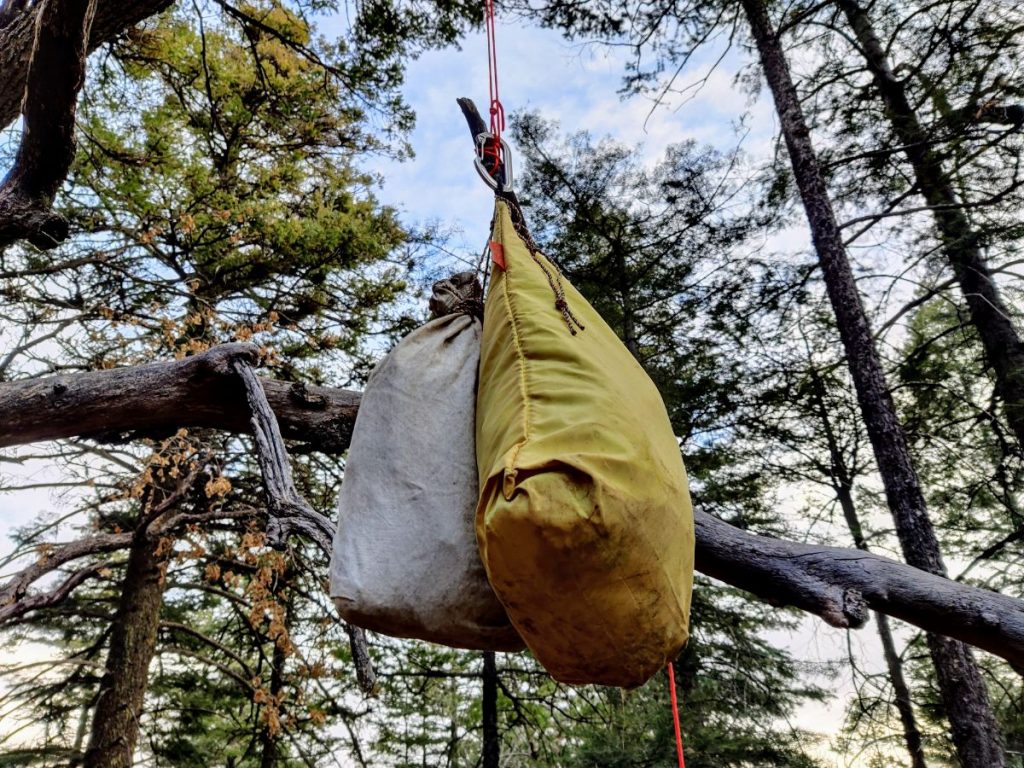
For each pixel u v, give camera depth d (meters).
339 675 7.91
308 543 7.30
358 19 6.46
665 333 8.31
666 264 8.30
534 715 9.70
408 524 1.48
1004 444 7.02
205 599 10.00
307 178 9.73
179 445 6.31
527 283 1.61
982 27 6.77
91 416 2.46
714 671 8.87
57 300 7.30
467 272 2.06
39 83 2.61
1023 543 7.58
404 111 7.07
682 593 1.23
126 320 7.23
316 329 8.51
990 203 6.58
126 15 3.69
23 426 2.44
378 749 10.65
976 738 5.00
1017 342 7.23
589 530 1.08
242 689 9.61
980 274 7.36
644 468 1.19
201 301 7.25
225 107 8.30
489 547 1.12
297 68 8.37
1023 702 7.32
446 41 6.58
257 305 8.68
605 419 1.23
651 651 1.17
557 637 1.16
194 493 7.21
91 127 7.53
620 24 7.49
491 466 1.27
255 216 8.27
